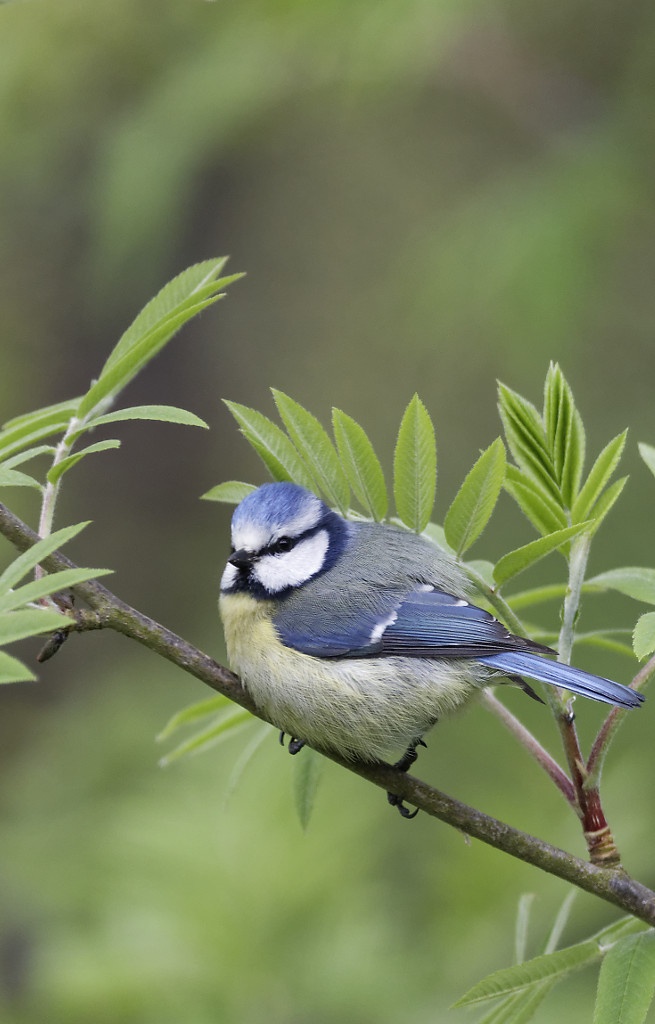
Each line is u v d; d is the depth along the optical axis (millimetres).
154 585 16578
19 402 16281
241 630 7117
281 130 15195
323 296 16734
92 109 14250
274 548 7219
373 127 15578
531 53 13570
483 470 5902
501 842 5906
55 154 14383
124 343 6188
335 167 16453
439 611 6902
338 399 15938
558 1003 7984
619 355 13695
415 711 6863
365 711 6797
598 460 5875
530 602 7125
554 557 12617
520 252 12047
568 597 6059
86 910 8047
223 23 13461
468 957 7941
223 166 16531
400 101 14281
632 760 9781
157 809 8016
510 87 13438
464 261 12273
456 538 6043
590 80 13469
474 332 12633
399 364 15758
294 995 7488
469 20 12633
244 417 6605
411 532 6938
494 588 5969
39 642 15633
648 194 12430
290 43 12500
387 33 11773
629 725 10797
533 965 5379
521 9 13516
